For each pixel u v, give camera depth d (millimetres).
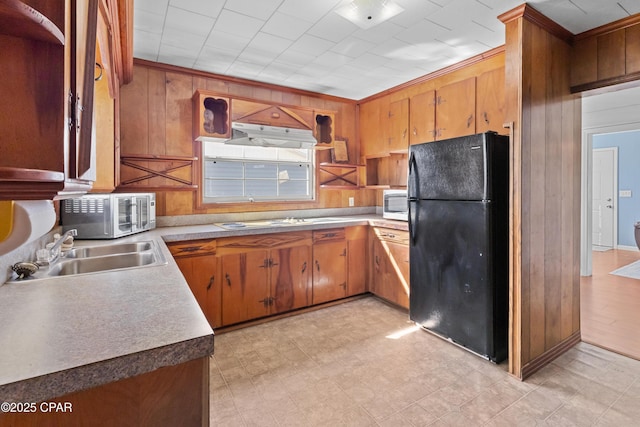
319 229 3350
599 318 3066
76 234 2096
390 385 2061
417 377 2146
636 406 1841
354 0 1993
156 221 3033
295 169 3924
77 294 1142
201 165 3262
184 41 2529
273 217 3717
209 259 2748
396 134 3703
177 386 823
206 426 859
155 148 3020
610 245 6391
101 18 1360
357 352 2477
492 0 1974
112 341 795
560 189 2422
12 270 1326
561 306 2455
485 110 2816
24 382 634
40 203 1135
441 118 3195
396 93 3693
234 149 3523
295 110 3441
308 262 3303
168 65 3014
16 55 722
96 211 2275
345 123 4180
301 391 2008
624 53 2166
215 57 2846
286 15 2152
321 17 2180
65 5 756
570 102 2463
